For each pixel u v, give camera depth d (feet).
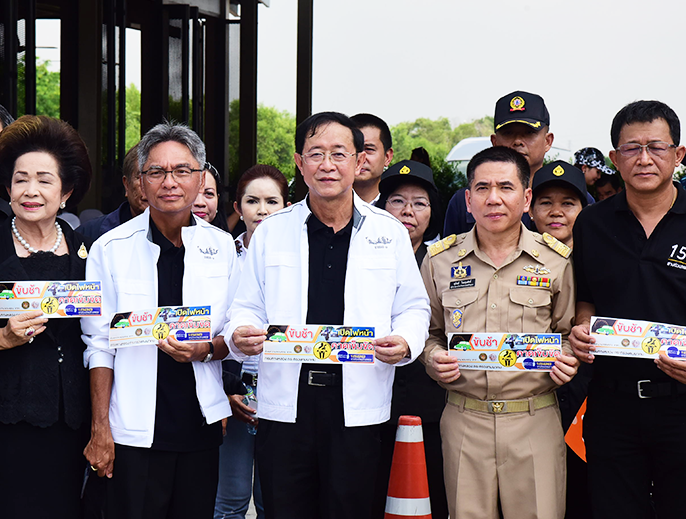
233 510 12.94
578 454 11.28
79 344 10.50
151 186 10.32
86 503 10.46
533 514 10.47
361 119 15.05
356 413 10.16
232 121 37.78
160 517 10.19
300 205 10.87
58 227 10.68
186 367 10.41
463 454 10.81
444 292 11.31
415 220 13.24
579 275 11.29
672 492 10.44
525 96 15.26
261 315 10.84
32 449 9.94
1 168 10.26
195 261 10.70
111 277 10.43
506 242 11.10
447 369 10.63
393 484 11.36
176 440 10.19
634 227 10.75
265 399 10.42
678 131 10.49
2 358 9.88
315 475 10.43
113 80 34.27
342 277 10.52
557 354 10.29
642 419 10.39
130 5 36.14
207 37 38.27
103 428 10.13
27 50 30.89
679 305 10.41
